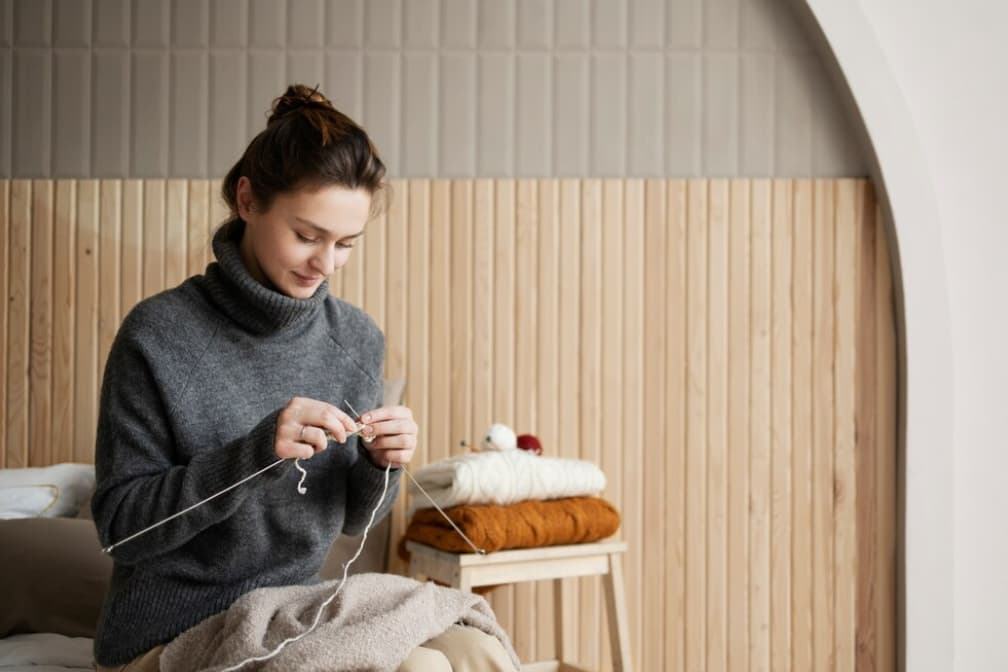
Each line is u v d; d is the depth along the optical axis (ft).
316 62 8.90
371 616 4.43
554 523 7.50
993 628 9.08
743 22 9.16
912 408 8.98
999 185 9.18
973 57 9.19
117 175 8.80
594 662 8.93
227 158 8.85
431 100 8.96
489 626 4.78
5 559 6.80
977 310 9.17
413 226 8.92
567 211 9.00
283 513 5.00
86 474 8.03
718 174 9.14
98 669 4.93
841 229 9.18
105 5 8.80
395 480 5.16
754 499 9.09
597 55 9.06
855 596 9.12
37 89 8.75
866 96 8.95
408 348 8.91
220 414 4.94
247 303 5.01
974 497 9.12
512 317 8.96
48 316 8.70
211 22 8.84
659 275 9.06
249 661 4.09
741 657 9.04
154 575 4.86
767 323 9.13
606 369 9.01
